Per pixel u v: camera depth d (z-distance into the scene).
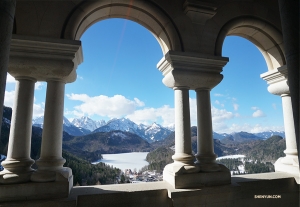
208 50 6.72
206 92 6.79
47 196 5.04
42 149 5.46
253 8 7.49
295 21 2.83
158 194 5.71
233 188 6.03
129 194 5.51
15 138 5.27
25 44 5.19
